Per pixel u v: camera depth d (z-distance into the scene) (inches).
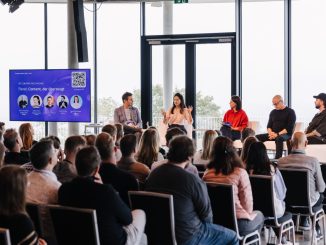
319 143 336.2
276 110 358.6
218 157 160.7
